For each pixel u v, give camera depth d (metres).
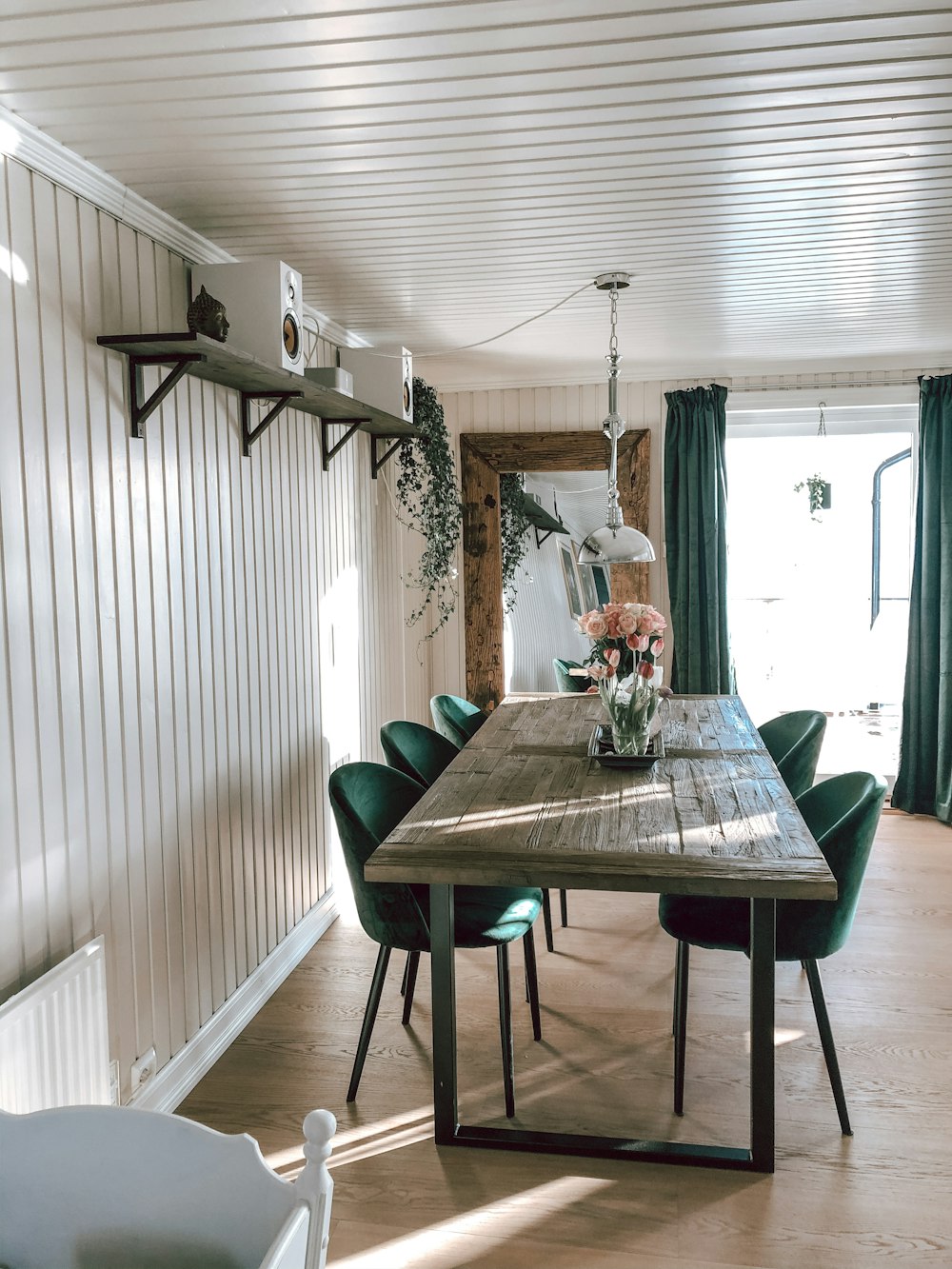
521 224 2.90
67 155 2.20
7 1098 1.83
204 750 2.92
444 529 5.21
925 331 4.66
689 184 2.60
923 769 5.46
